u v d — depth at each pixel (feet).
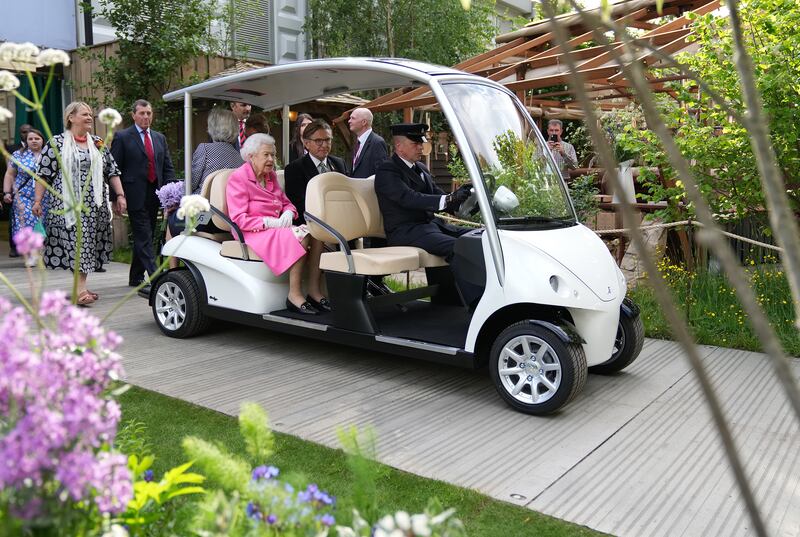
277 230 15.80
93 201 19.56
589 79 21.04
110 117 6.19
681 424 11.80
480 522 8.40
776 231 2.54
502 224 12.79
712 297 19.08
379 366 15.17
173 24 30.96
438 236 15.01
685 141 19.36
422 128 15.43
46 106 32.83
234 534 4.42
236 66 34.22
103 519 4.34
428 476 9.74
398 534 4.23
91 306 20.54
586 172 26.94
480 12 38.24
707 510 8.77
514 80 25.99
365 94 36.65
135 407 12.18
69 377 4.31
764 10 17.94
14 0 31.09
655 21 25.20
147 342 16.97
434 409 12.53
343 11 36.52
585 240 13.39
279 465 9.81
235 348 16.52
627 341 14.07
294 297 16.02
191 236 17.47
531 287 12.19
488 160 13.19
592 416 12.21
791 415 12.23
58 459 3.93
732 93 18.21
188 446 4.72
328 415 12.10
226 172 16.92
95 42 33.68
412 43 36.65
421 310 16.43
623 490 9.34
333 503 4.95
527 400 12.32
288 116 19.56
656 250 21.89
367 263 13.97
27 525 3.84
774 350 2.46
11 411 4.01
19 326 4.20
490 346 13.50
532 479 9.67
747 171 18.90
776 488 9.40
